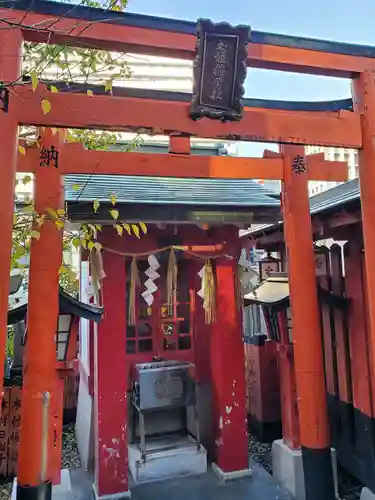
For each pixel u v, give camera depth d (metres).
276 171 4.48
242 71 3.17
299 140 3.57
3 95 2.76
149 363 5.96
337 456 5.99
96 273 5.16
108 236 5.52
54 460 4.04
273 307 5.46
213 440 6.19
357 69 3.55
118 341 5.49
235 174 4.27
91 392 6.36
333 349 6.18
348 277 5.72
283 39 3.37
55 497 4.43
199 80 3.16
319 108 4.38
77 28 2.94
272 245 8.15
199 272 5.92
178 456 5.84
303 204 4.47
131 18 3.04
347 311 5.75
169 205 4.89
